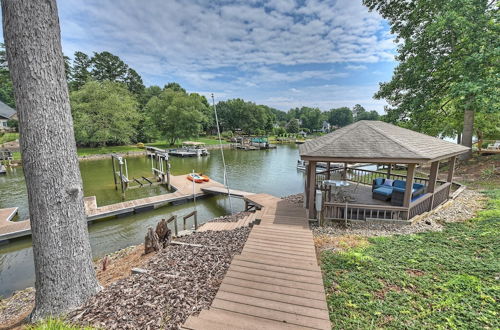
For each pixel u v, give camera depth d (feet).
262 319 8.04
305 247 15.46
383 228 20.88
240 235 20.95
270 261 12.82
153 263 15.61
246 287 10.06
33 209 10.13
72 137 10.76
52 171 10.05
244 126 210.38
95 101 96.58
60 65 10.08
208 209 39.47
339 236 19.27
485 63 34.22
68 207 10.59
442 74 41.75
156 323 8.74
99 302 10.67
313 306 8.78
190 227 31.68
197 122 131.64
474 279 11.07
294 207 27.45
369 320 9.12
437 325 8.61
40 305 10.63
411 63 43.21
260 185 55.42
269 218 23.38
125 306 10.03
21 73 9.28
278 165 82.33
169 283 11.91
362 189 31.99
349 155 20.70
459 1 34.94
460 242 16.08
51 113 9.86
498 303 9.50
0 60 103.50
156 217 35.58
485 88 32.48
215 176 64.44
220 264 14.24
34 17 9.15
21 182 53.78
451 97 41.98
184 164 83.41
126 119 109.91
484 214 21.04
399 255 14.57
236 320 7.96
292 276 11.02
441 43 40.52
